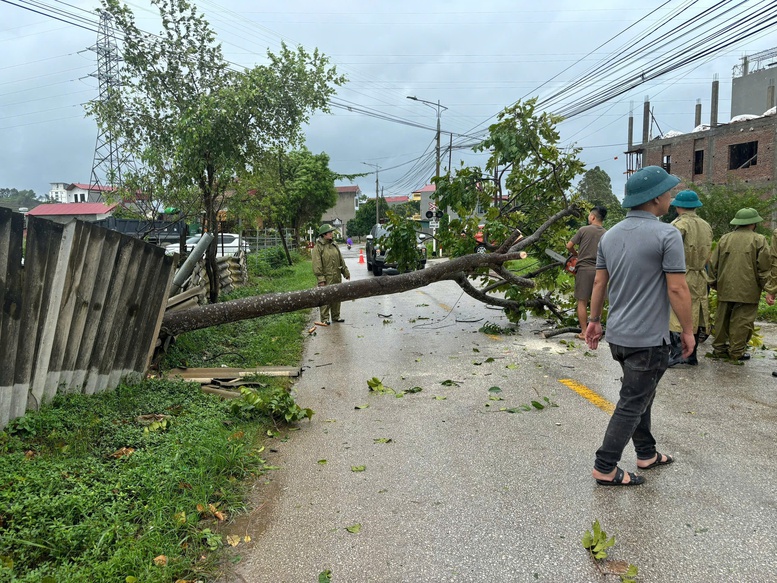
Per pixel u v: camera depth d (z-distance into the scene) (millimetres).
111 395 5004
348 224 77125
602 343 8102
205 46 9258
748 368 6465
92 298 4836
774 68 37094
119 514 3131
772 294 6332
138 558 2744
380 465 4059
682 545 2924
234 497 3535
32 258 4180
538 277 9117
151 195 10328
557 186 8836
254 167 9922
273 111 9438
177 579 2742
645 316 3451
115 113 9141
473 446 4348
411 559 2881
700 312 6723
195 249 7398
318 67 9633
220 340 8266
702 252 6645
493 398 5574
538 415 5012
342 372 6895
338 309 10727
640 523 3152
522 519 3234
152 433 4359
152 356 5973
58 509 3057
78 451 3883
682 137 36375
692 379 6031
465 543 3012
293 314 11188
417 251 9750
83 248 4613
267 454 4332
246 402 5012
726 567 2727
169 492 3400
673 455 4047
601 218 7648
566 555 2871
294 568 2834
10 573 2539
